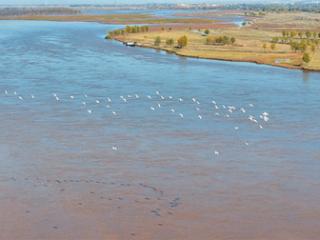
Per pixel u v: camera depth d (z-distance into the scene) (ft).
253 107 198.80
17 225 102.89
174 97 214.69
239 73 279.90
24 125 169.78
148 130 166.09
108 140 155.12
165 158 140.05
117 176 127.34
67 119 178.09
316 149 148.36
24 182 122.93
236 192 118.62
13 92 218.38
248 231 101.86
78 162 136.36
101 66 294.05
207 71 285.02
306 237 99.96
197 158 140.26
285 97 217.56
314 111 192.75
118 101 205.98
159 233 100.68
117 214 107.76
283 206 111.96
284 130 167.53
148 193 117.80
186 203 112.88
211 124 174.19
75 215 107.14
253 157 141.38
